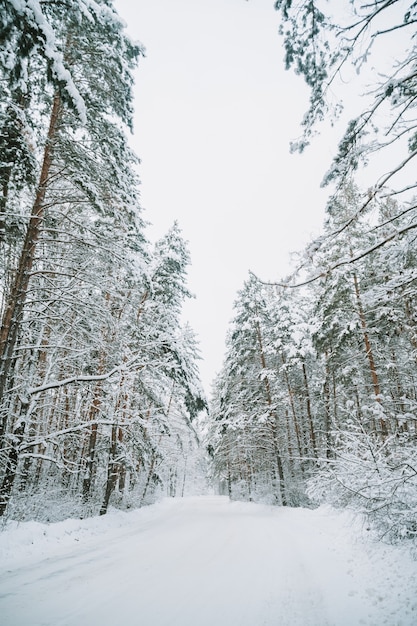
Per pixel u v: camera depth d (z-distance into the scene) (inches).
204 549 300.5
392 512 234.7
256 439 872.3
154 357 533.3
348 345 594.9
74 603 166.2
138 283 392.5
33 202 361.4
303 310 939.3
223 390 960.9
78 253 370.0
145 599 173.5
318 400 889.5
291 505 777.6
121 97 369.4
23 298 318.7
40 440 323.0
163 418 626.2
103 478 611.5
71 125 346.0
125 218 397.1
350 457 315.3
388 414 462.9
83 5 211.5
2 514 297.3
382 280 419.8
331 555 255.1
